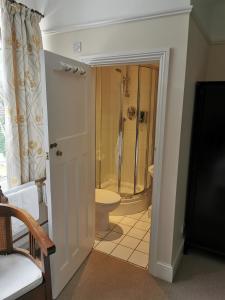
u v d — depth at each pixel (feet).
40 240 4.22
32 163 7.00
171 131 5.80
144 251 7.75
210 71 8.22
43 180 7.27
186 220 7.44
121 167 11.63
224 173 6.55
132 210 10.27
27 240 6.55
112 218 9.90
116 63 6.21
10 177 6.49
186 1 5.10
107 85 11.17
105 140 11.51
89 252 7.59
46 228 7.39
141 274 6.73
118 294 6.04
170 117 5.75
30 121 6.77
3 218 4.86
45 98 4.94
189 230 7.39
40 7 6.82
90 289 6.17
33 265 4.57
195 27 5.80
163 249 6.48
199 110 6.59
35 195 6.67
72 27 6.50
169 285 6.37
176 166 5.88
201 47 6.81
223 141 6.42
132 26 5.78
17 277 4.24
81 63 6.10
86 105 6.56
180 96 5.54
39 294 4.31
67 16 6.60
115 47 6.09
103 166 11.53
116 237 8.53
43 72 4.83
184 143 6.20
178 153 5.80
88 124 6.76
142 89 10.96
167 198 6.15
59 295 5.96
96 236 8.57
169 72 5.55
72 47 6.68
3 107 6.57
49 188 5.34
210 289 6.24
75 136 6.14
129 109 11.15
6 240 4.90
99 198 8.87
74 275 6.65
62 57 5.32
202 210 7.09
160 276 6.60
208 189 6.87
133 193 10.71
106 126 11.48
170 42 5.43
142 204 10.54
